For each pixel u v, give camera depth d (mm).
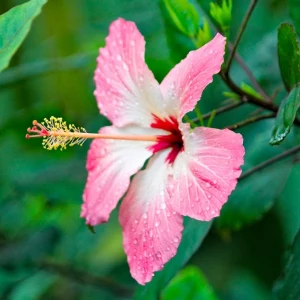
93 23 708
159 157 520
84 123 702
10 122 701
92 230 532
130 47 525
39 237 675
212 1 578
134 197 516
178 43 564
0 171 722
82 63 720
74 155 689
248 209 598
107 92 535
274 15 700
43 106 697
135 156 527
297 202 701
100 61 536
